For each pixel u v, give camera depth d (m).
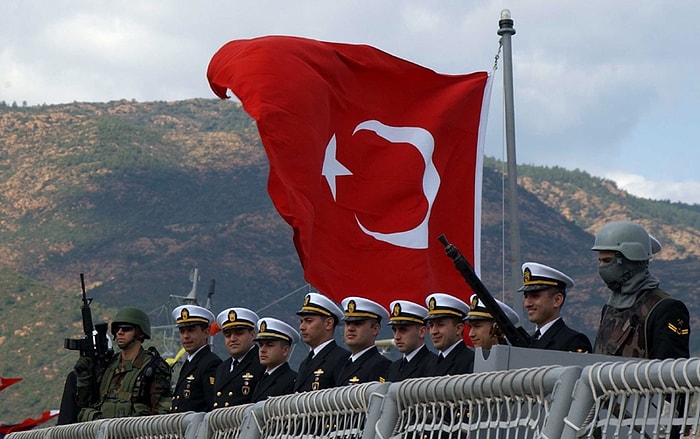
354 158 17.28
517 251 16.59
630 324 10.00
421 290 16.91
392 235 17.08
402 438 7.70
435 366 12.95
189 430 10.31
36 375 116.75
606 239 10.19
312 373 14.50
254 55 16.70
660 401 5.84
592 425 6.14
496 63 17.88
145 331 15.62
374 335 14.20
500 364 8.11
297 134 16.41
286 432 9.00
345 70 17.39
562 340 11.73
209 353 16.39
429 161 17.53
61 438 13.25
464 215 17.58
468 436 7.03
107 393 15.55
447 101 17.80
